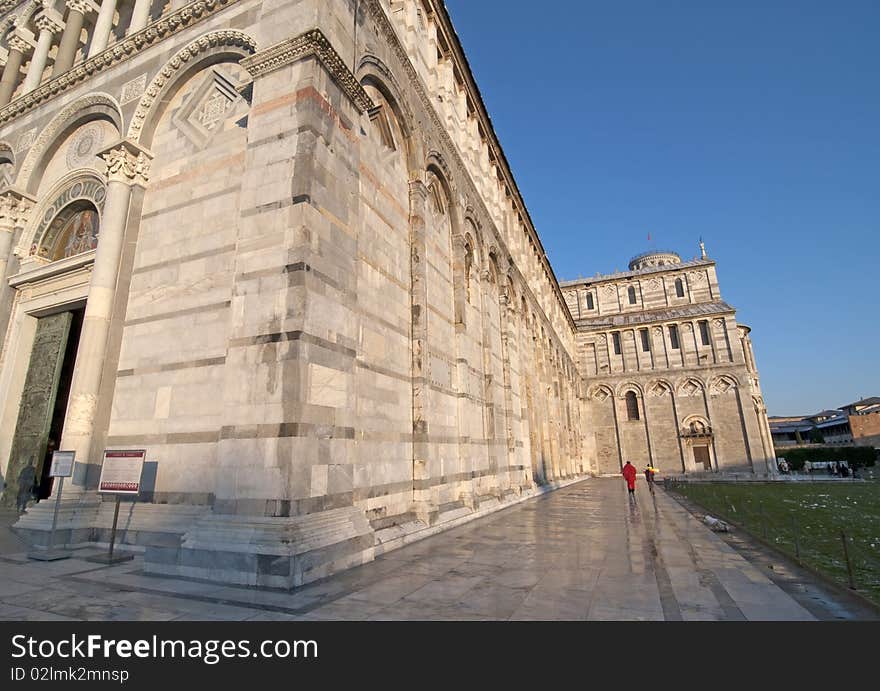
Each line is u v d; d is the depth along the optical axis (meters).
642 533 13.04
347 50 11.86
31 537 10.16
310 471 8.24
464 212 20.58
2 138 17.41
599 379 59.78
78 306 14.33
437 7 20.59
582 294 67.50
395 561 9.29
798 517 17.42
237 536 7.68
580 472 51.22
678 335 57.50
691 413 54.88
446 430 16.16
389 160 14.59
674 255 75.94
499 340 24.27
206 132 12.35
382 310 13.02
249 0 12.27
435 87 19.98
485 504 18.27
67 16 19.56
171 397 10.61
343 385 9.47
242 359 8.77
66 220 15.33
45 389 14.08
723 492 29.28
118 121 14.04
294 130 9.73
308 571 7.42
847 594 6.96
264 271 9.07
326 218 9.66
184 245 11.66
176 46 13.52
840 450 57.31
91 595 6.81
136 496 10.37
